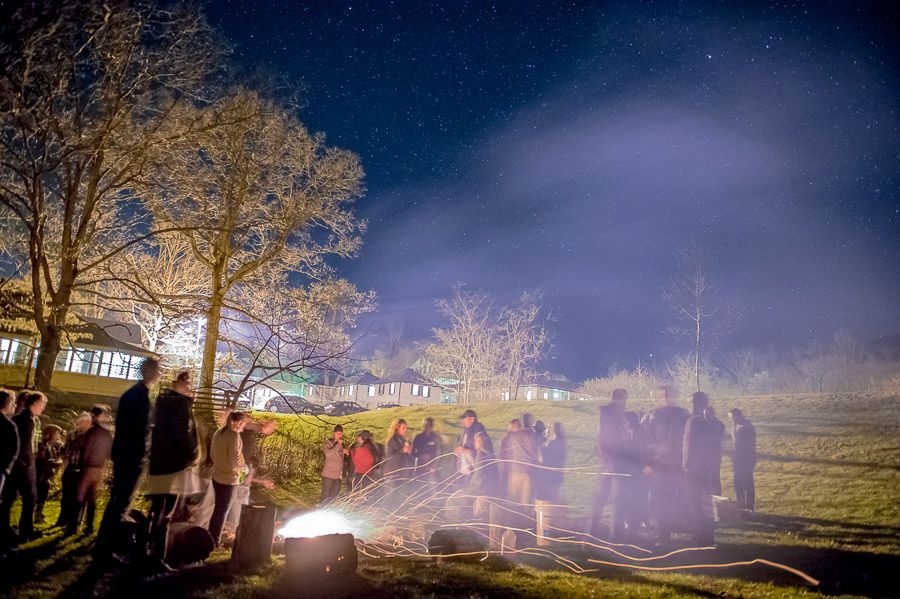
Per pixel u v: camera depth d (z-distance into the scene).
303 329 22.64
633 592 5.89
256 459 15.00
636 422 8.59
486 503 9.46
